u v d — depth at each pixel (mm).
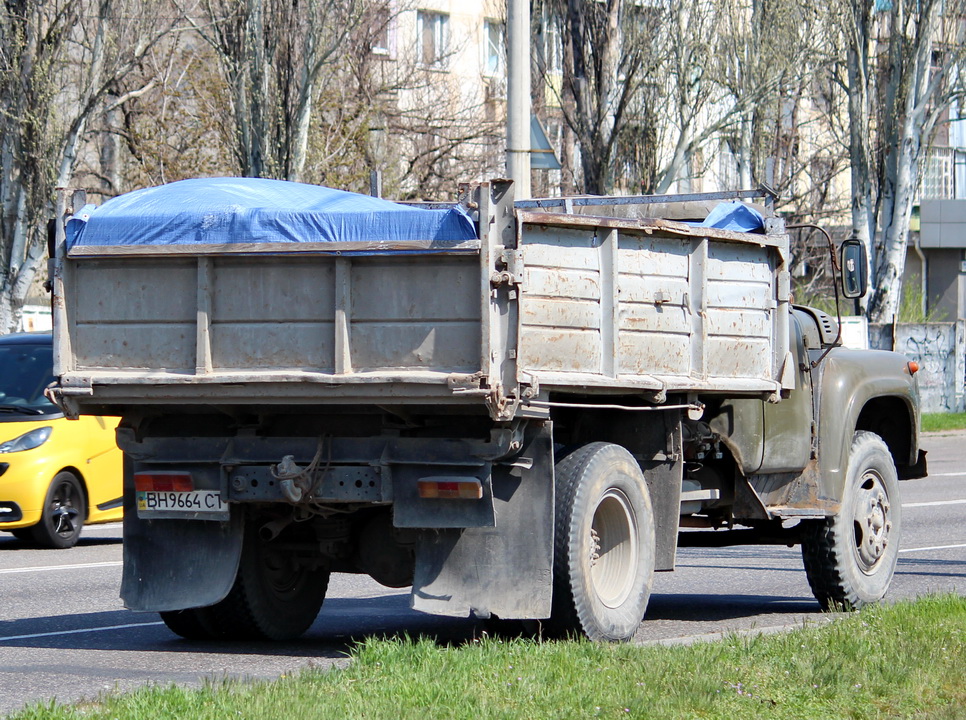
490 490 17703
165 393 18234
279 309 17891
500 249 17094
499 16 103312
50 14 63531
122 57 65188
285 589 21203
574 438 20469
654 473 20641
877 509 24750
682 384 19984
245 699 14617
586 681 15414
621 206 25875
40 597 26078
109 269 18609
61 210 18719
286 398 17750
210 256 18047
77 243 18578
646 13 72500
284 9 63688
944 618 20125
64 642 20891
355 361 17547
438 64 102500
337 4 64250
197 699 14633
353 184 78500
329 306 17703
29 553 33188
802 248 85625
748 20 77125
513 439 17656
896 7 80750
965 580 27953
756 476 23094
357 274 17547
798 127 97875
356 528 20422
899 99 80938
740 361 21578
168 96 83562
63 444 34188
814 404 23656
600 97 72438
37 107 63156
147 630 22219
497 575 18078
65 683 17312
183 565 19391
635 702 14328
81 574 29281
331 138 78500
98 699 15234
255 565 20453
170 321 18375
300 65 64125
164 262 18375
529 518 18000
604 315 18766
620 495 19500
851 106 82500
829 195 103875
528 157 39500
